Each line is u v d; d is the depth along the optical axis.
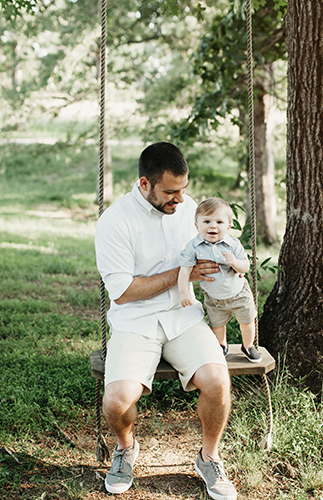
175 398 3.41
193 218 2.89
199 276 2.65
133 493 2.54
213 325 2.88
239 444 2.80
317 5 3.03
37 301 5.55
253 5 3.90
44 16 9.85
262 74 8.16
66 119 23.36
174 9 4.57
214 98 6.61
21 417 3.09
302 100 3.21
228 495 2.43
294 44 3.20
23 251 8.26
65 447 2.89
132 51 11.60
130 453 2.59
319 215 3.23
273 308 3.58
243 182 10.08
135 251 2.70
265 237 9.59
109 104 13.35
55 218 12.02
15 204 13.66
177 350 2.60
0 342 4.32
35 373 3.67
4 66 11.75
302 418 2.99
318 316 3.29
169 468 2.74
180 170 2.51
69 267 7.20
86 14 9.85
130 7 9.82
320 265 3.26
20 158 18.05
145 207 2.68
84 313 5.37
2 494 2.52
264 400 3.25
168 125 10.12
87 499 2.50
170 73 10.98
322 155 3.17
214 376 2.43
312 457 2.75
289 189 3.42
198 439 3.01
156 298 2.70
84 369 3.79
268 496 2.50
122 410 2.39
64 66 10.68
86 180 17.03
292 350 3.39
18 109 11.30
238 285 2.69
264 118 9.11
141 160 2.60
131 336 2.60
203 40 6.31
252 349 2.79
